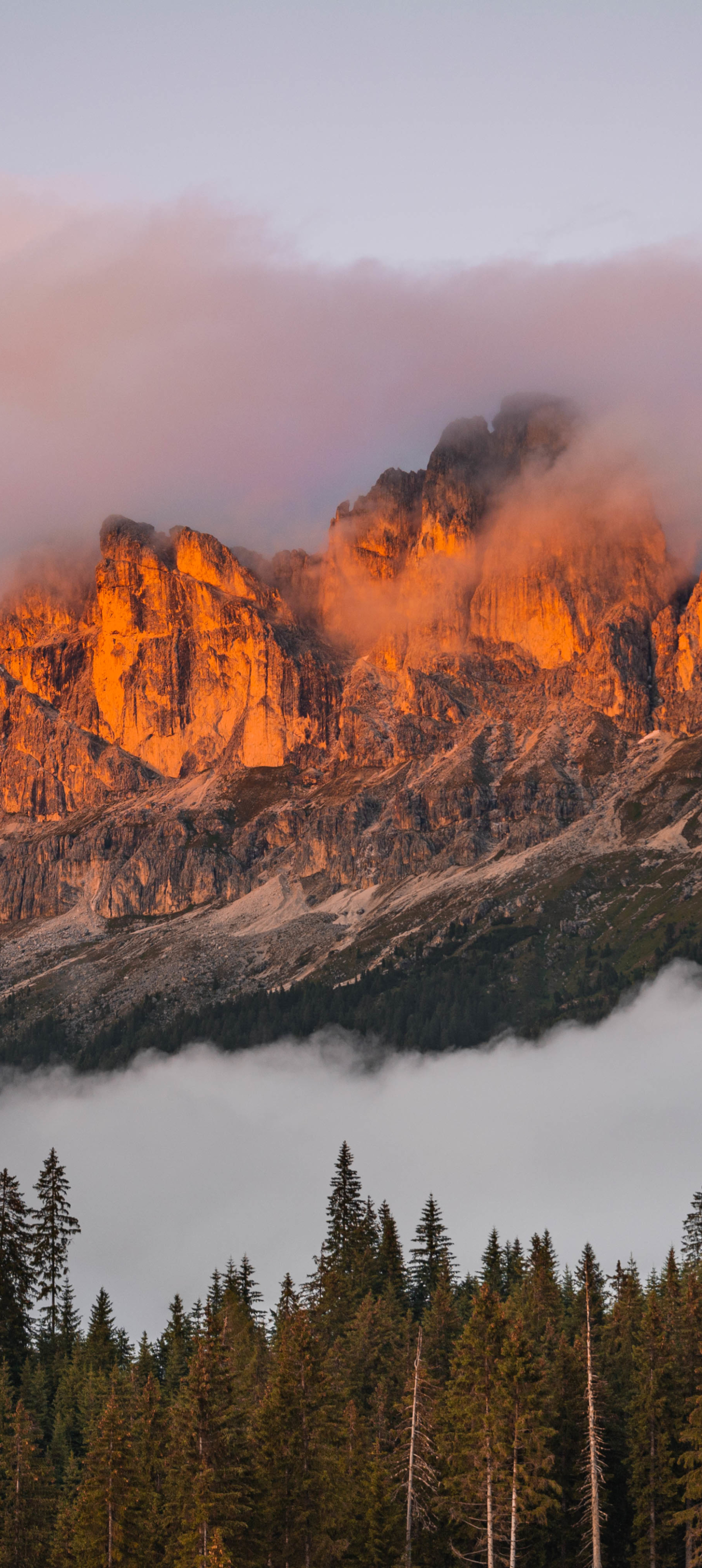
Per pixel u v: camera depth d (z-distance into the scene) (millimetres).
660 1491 194250
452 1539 185125
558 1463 198500
